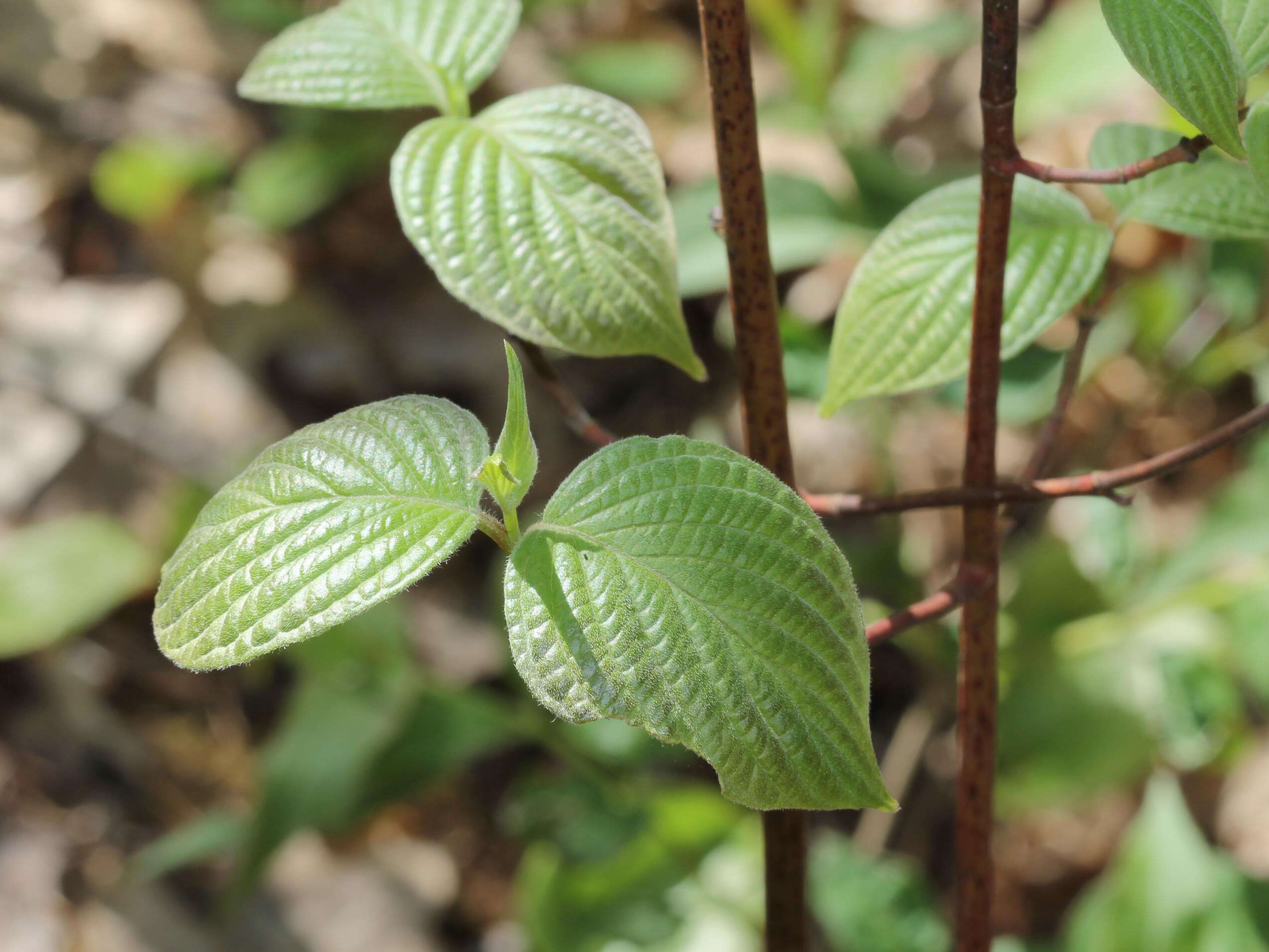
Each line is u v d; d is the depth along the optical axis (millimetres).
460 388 1396
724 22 473
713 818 959
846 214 1050
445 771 978
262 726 1260
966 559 518
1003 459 1227
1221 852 1104
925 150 1433
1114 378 1237
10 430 1347
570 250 500
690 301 1350
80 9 1582
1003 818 973
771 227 1029
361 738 984
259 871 958
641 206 504
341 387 1407
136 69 1562
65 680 1253
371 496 445
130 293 1446
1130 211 526
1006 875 1164
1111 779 931
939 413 1253
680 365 505
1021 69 1195
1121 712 943
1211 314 1137
